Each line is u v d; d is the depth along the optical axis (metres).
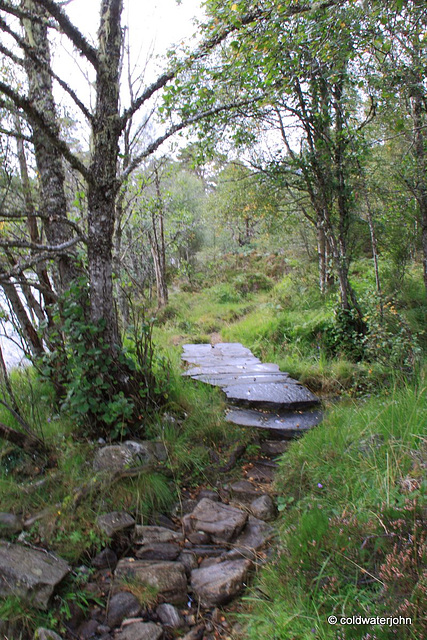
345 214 7.18
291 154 8.02
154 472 3.67
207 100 4.87
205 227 21.09
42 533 3.03
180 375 5.65
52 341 4.14
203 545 3.15
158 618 2.57
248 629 2.42
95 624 2.52
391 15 4.43
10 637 2.36
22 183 4.90
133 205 8.90
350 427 4.05
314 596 2.40
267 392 5.30
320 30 4.50
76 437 4.03
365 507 2.90
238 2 4.14
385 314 6.77
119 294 6.91
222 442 4.41
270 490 3.76
